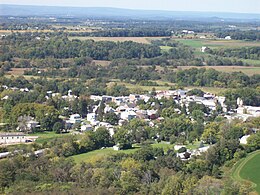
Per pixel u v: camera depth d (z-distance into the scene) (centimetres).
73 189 16588
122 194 16612
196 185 17250
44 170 18450
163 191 16725
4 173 17562
